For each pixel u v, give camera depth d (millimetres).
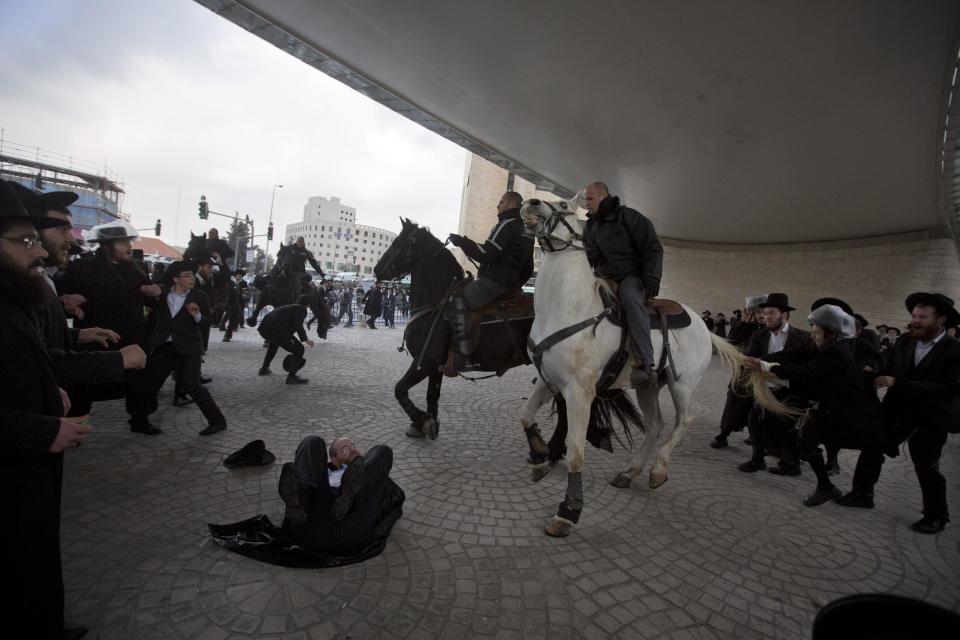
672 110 8172
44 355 1624
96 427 4445
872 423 3777
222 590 2256
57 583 1589
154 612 2088
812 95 7082
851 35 5488
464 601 2328
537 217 3309
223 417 4500
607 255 3594
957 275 15562
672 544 3102
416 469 3977
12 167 39938
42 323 2119
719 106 7816
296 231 126562
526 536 3029
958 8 4801
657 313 3852
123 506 3008
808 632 2324
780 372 4082
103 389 3922
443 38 6723
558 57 6852
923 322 3652
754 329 10922
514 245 4156
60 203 2336
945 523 3639
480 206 34469
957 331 8391
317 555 2525
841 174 10609
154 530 2752
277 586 2309
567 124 9477
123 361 2023
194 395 4344
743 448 5629
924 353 3707
